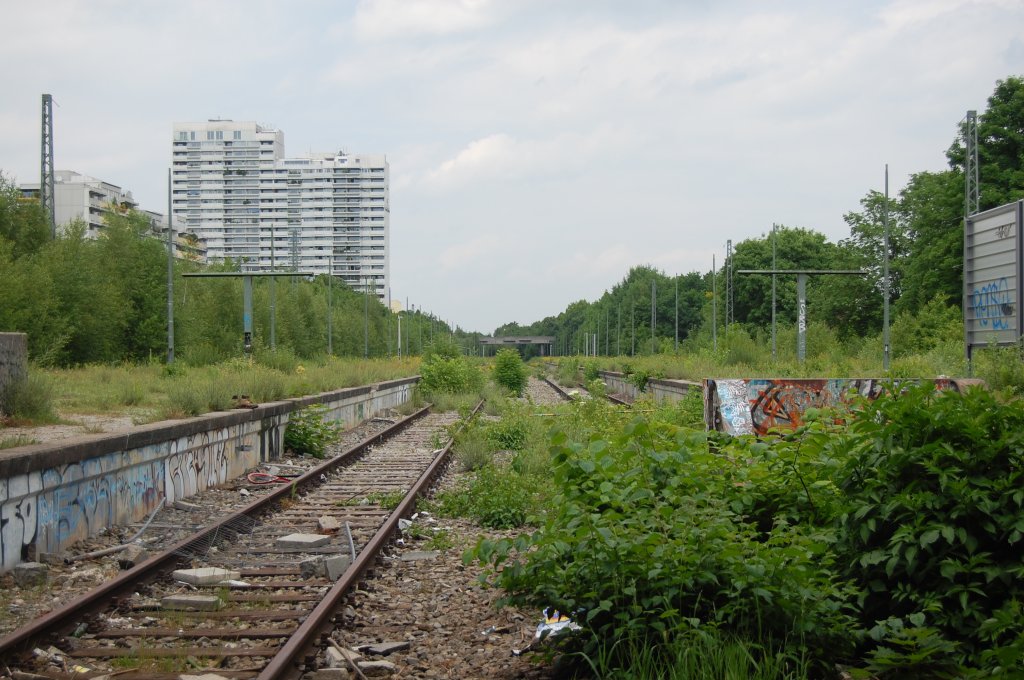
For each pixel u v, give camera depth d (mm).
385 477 15344
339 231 182500
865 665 5457
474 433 18969
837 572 5816
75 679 5352
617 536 5578
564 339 184625
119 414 16750
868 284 60375
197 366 38031
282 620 6648
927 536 5320
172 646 6031
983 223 19359
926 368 23391
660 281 116688
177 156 180375
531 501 11406
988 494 5426
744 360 38656
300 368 33656
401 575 8391
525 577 5711
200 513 11523
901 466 5762
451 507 12016
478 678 5578
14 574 7602
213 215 181000
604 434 16391
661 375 35531
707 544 5426
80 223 41281
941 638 5141
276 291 63844
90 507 9562
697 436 6809
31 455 8203
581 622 5477
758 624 5176
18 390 14305
